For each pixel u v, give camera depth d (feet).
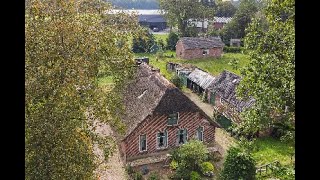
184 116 97.76
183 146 89.20
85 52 62.13
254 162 76.89
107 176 87.04
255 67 70.49
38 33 55.47
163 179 86.43
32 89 52.70
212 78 142.61
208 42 222.89
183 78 162.71
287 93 62.03
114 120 73.00
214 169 90.89
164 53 238.07
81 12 79.00
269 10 67.92
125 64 76.23
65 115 52.65
